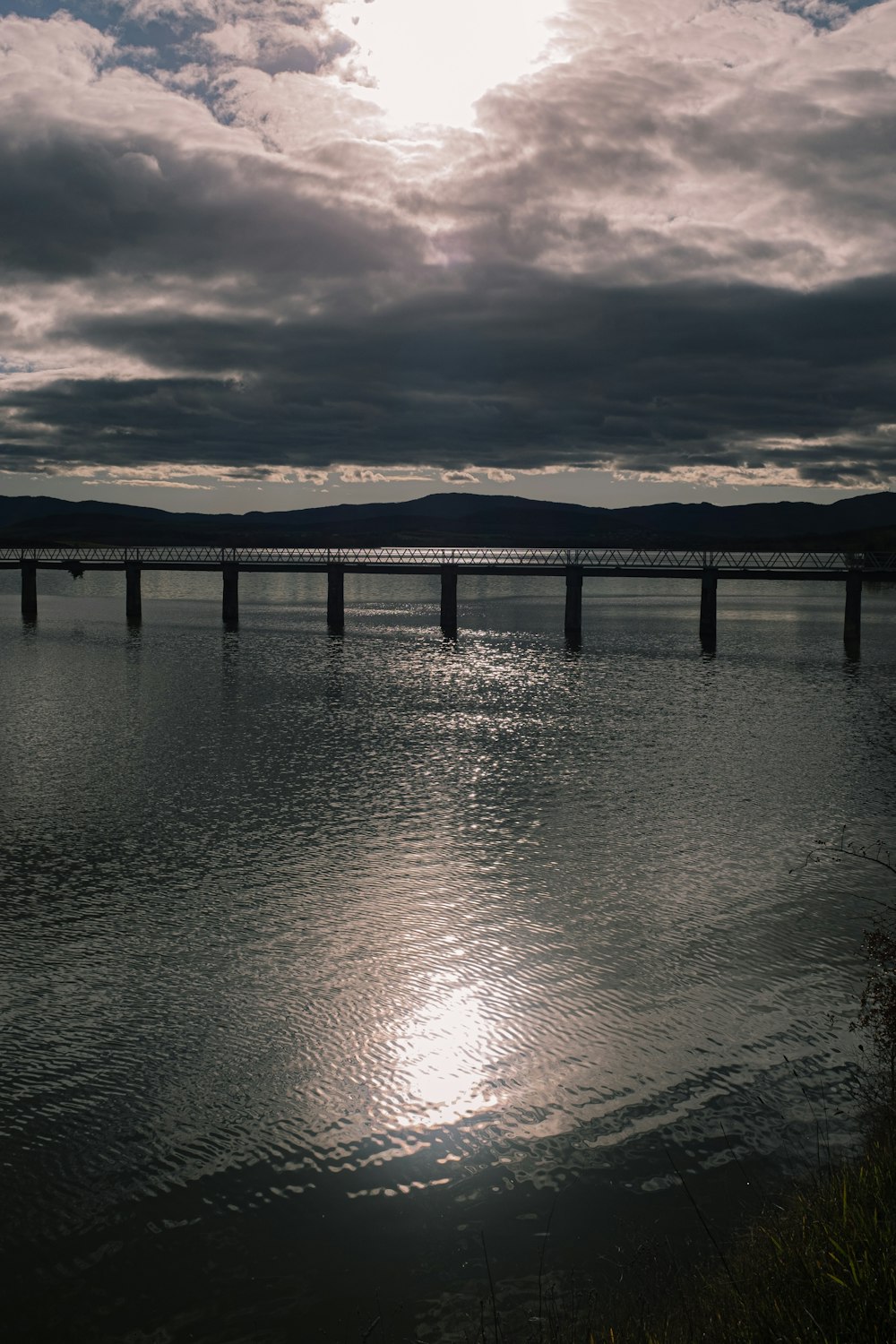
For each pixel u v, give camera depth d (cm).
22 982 1788
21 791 3112
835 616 10881
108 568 9388
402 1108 1389
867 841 2598
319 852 2517
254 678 5725
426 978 1789
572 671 6097
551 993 1725
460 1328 985
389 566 8362
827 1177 1094
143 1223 1166
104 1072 1491
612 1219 1144
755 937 1953
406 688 5369
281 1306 1034
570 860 2445
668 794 3105
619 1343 856
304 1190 1224
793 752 3744
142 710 4650
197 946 1936
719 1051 1514
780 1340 700
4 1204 1200
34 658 6675
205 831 2697
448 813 2880
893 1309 667
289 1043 1571
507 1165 1259
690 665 6412
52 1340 1002
